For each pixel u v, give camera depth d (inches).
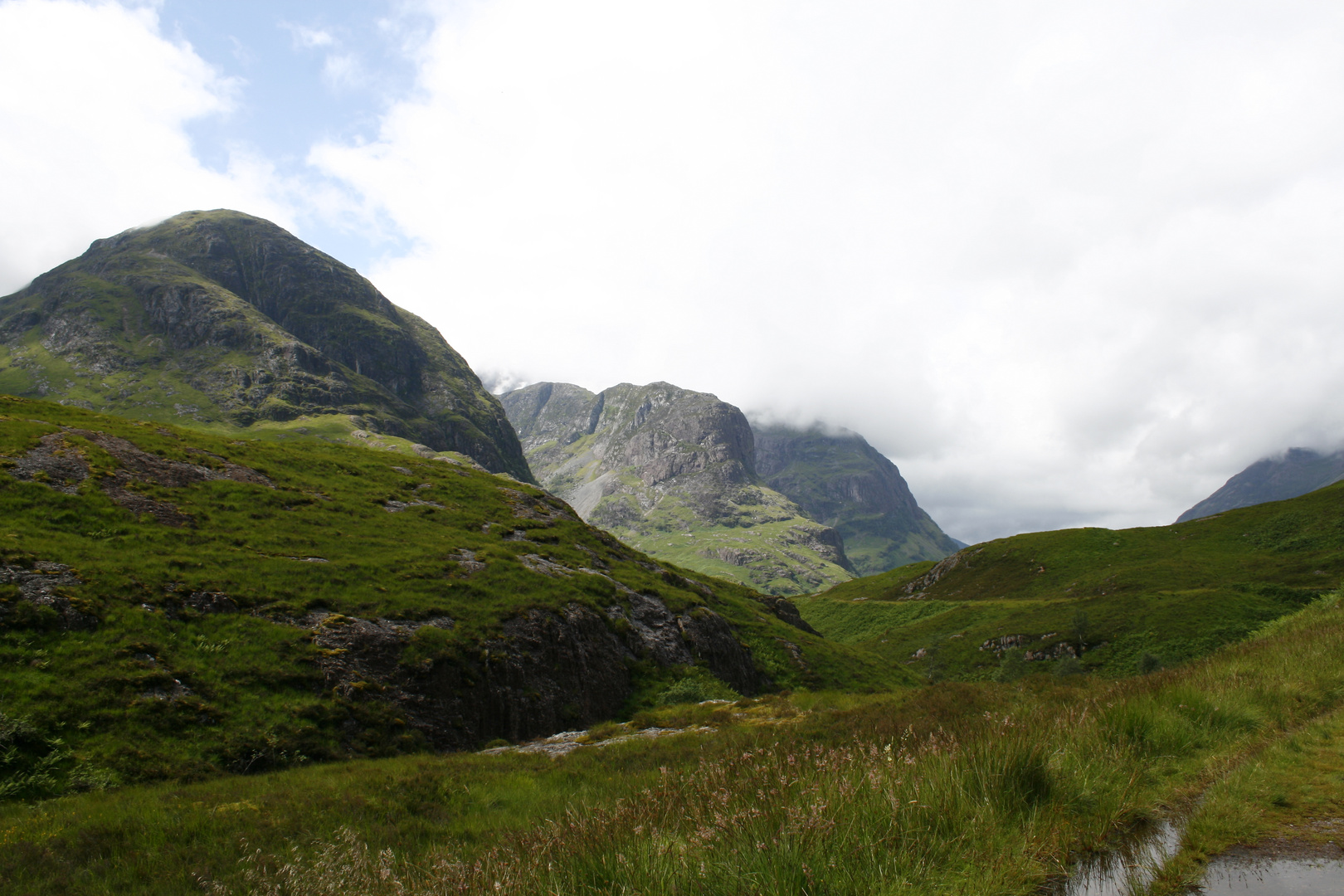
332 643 1360.7
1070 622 4375.0
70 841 527.5
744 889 262.4
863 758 376.2
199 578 1384.1
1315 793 342.6
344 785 762.8
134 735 959.0
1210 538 5733.3
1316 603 1364.4
